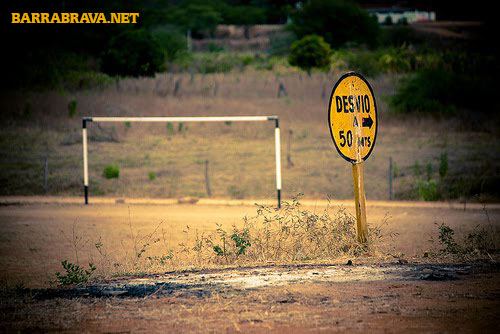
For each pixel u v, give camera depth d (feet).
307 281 40.98
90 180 159.84
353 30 499.10
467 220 103.14
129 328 31.22
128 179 161.79
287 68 370.73
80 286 42.88
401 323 30.89
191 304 35.53
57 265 70.79
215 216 109.50
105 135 206.08
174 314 33.45
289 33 519.19
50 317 33.76
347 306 34.22
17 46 379.96
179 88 276.62
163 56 332.60
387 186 152.25
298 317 32.01
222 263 55.31
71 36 435.94
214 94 265.95
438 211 116.06
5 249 80.84
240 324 31.04
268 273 44.47
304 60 360.48
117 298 37.88
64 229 96.94
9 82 276.62
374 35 506.07
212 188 153.07
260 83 294.46
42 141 197.36
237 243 57.57
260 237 63.72
